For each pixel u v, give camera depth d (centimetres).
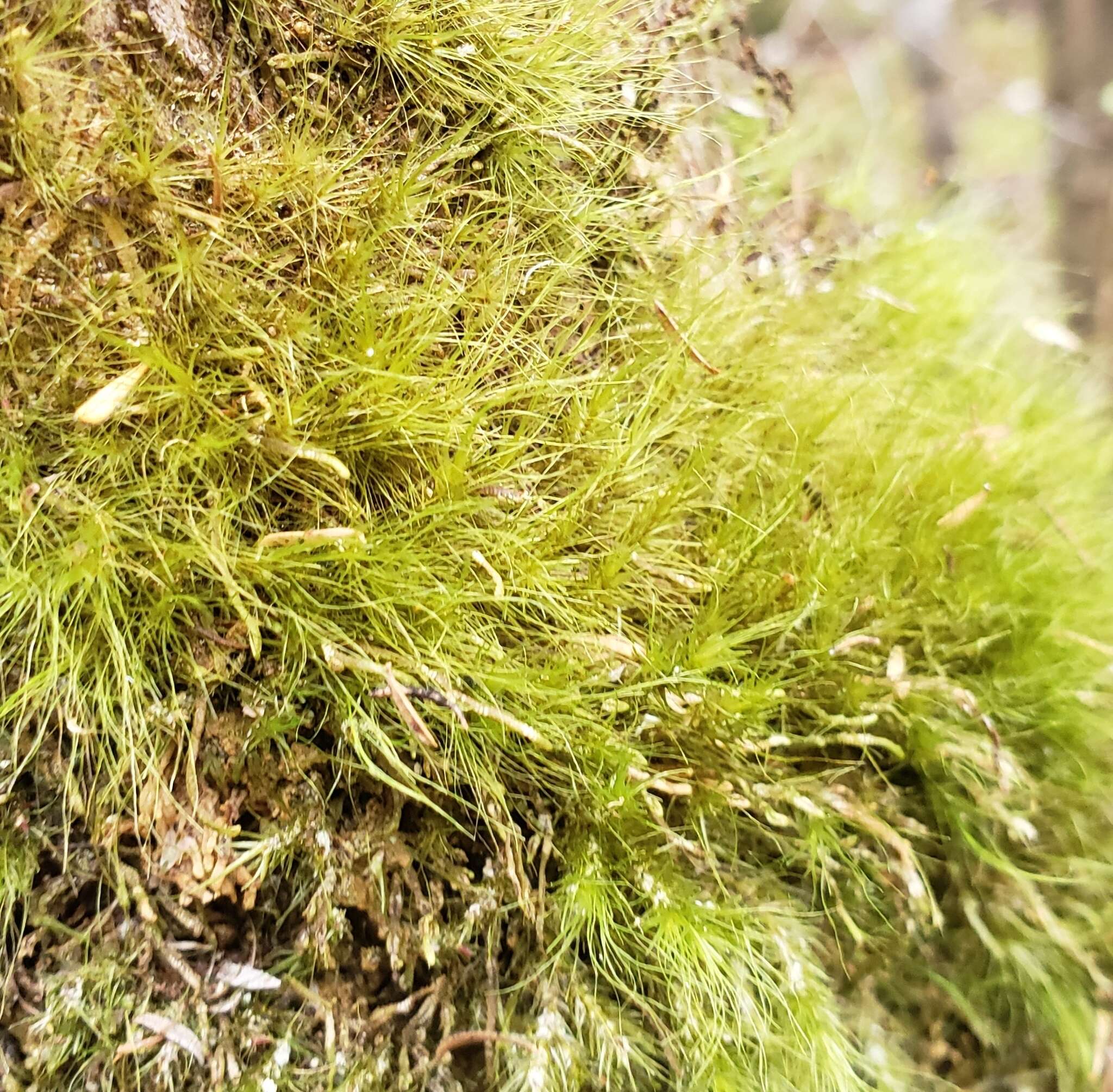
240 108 14
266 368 14
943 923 16
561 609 14
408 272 15
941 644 16
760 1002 15
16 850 13
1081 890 17
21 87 12
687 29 17
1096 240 30
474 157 15
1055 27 33
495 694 14
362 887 14
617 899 14
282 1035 14
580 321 15
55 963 13
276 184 14
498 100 15
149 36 13
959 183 21
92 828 13
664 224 17
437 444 14
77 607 13
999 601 17
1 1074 13
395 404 14
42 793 13
